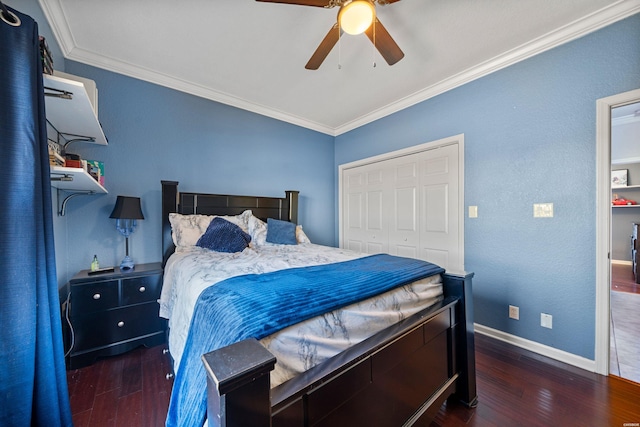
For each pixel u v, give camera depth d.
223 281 1.21
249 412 0.60
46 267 1.06
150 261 2.46
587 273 1.85
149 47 2.09
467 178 2.52
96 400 1.49
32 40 0.97
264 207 3.22
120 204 2.11
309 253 2.21
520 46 2.08
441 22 1.83
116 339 1.97
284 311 0.87
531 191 2.11
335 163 4.13
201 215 2.57
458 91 2.58
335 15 1.76
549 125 2.01
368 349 0.96
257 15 1.76
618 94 1.71
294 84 2.70
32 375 0.95
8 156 0.89
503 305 2.28
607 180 1.78
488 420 1.36
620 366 1.86
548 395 1.56
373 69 2.42
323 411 0.80
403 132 3.12
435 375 1.32
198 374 0.81
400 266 1.57
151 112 2.49
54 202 1.87
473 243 2.48
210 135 2.87
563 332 1.96
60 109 1.47
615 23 1.72
